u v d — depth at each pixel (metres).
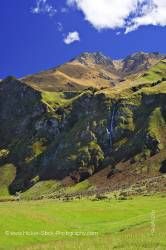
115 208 100.69
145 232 60.16
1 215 70.25
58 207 91.19
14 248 57.94
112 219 89.31
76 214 86.81
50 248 54.59
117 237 58.62
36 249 55.03
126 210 99.56
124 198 162.12
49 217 77.25
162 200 128.88
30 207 86.19
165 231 59.22
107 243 54.16
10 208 78.69
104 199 165.25
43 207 88.44
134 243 51.91
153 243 51.06
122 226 74.75
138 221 77.38
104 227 76.31
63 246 54.94
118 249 49.03
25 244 61.12
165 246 49.19
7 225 66.56
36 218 73.88
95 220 85.50
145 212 100.38
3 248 58.12
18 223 68.94
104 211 94.31
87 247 52.53
